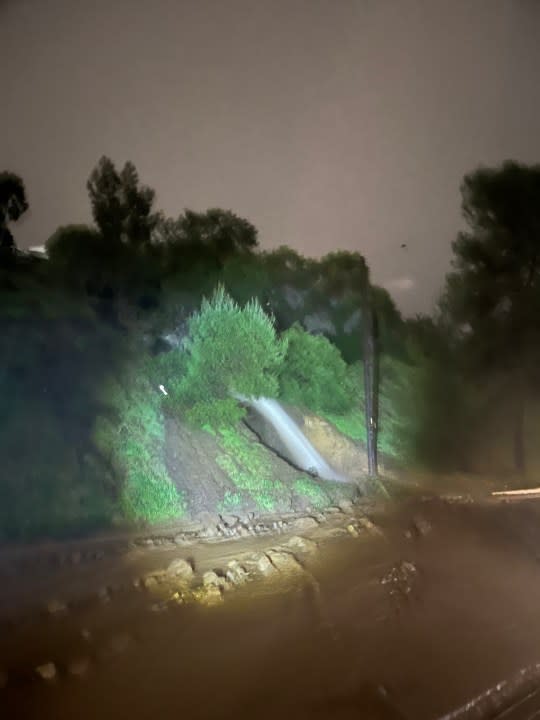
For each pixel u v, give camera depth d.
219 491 10.48
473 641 6.10
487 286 20.20
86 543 8.38
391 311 22.83
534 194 19.66
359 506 11.39
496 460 19.91
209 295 16.27
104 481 9.66
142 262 16.83
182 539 8.82
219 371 12.88
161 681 5.01
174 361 12.64
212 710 4.65
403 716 4.76
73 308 12.07
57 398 10.44
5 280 11.82
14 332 10.65
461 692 5.17
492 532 10.26
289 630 6.04
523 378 20.20
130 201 18.05
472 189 20.38
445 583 7.64
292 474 11.80
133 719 4.48
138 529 9.17
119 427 10.56
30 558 7.70
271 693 4.92
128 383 11.49
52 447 9.65
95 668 5.16
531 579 8.08
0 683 4.82
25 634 5.73
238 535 9.20
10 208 16.67
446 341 21.95
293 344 16.17
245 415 12.90
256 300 15.18
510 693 5.30
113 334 12.43
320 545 8.83
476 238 20.48
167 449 10.81
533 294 19.98
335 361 17.12
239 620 6.20
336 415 16.48
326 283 20.80
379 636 6.05
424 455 16.98
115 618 6.13
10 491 8.84
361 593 7.04
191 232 19.56
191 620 6.16
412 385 19.97
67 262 15.59
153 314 14.80
